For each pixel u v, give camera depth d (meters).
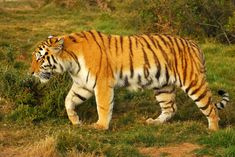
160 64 12.59
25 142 11.05
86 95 12.74
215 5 25.33
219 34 25.22
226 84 16.98
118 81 12.53
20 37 26.28
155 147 11.09
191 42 13.05
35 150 10.05
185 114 13.70
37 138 11.27
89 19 35.34
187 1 25.70
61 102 13.26
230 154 10.38
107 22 31.38
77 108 13.52
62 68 12.50
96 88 12.31
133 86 12.70
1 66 16.80
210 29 25.59
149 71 12.55
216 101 14.95
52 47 12.30
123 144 10.88
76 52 12.35
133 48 12.57
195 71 12.69
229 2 25.59
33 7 44.66
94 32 12.68
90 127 12.21
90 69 12.27
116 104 14.08
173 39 12.88
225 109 13.75
